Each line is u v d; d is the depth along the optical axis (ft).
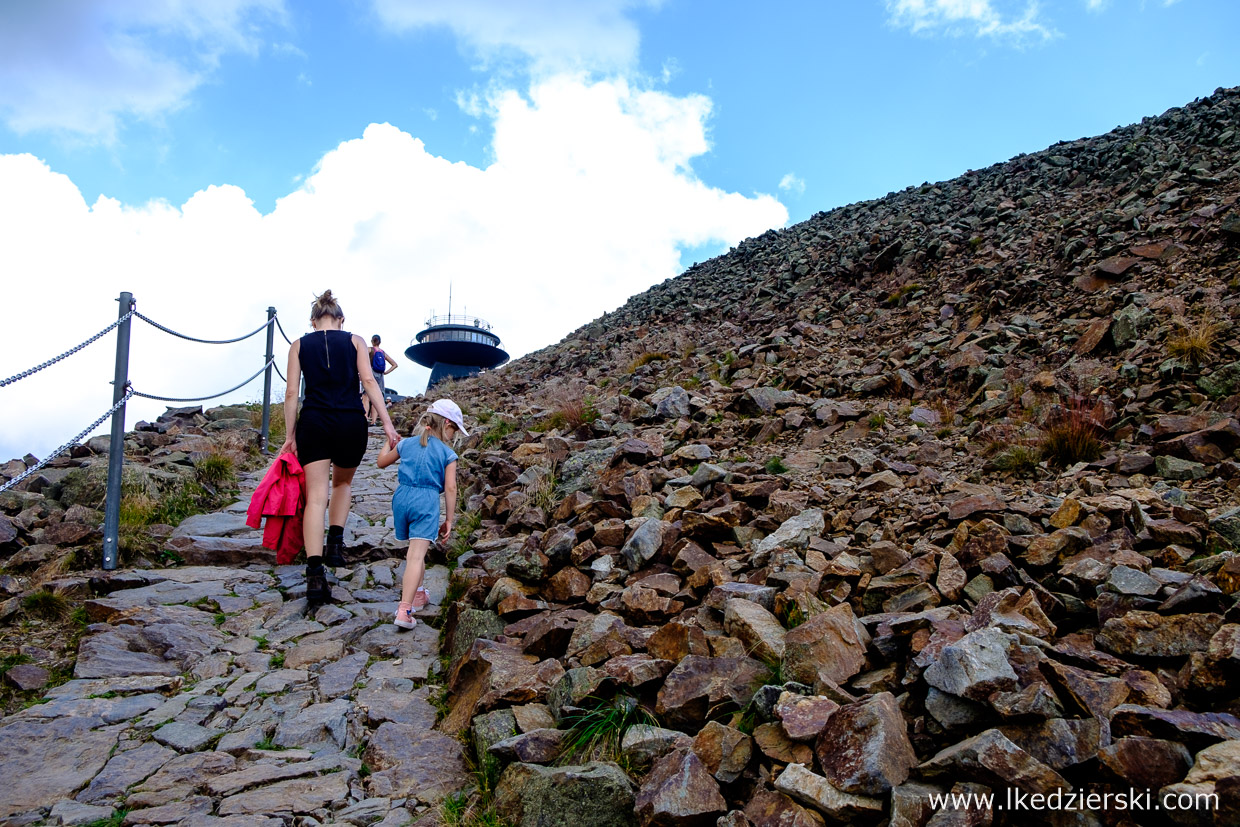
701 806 8.39
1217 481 15.07
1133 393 21.30
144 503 20.54
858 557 13.39
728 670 10.46
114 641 14.12
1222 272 28.22
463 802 10.11
